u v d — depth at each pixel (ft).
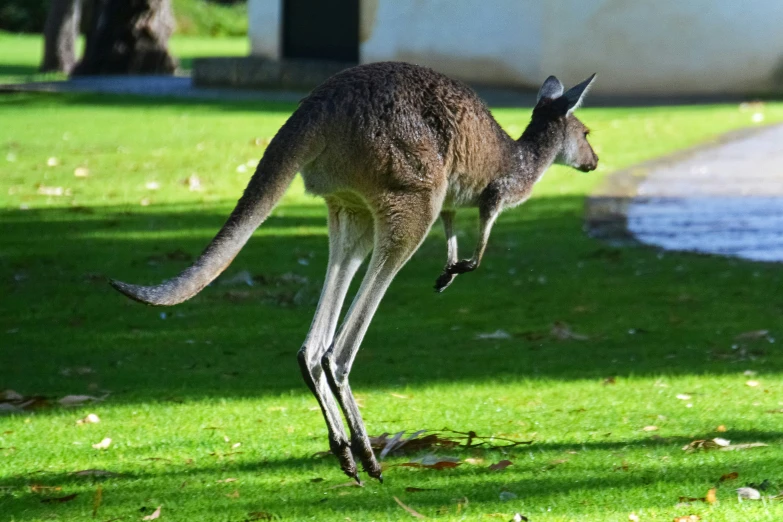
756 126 136.77
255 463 40.65
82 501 36.52
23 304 65.46
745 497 35.78
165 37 211.41
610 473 38.50
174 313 64.64
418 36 176.76
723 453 40.50
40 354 56.29
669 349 57.00
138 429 44.83
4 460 40.91
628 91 171.01
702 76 171.01
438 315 64.49
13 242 79.97
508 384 51.26
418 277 73.15
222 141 125.08
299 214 92.32
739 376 51.80
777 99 164.14
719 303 65.72
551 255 78.74
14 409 47.55
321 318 38.73
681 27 168.86
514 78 169.89
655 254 78.18
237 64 185.06
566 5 165.68
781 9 168.66
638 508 34.99
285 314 64.80
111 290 68.74
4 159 113.50
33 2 347.36
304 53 186.09
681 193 99.71
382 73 38.06
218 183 103.35
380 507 35.60
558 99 44.52
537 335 59.67
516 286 70.74
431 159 37.93
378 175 37.40
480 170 40.34
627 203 96.07
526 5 166.91
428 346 58.34
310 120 36.50
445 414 46.60
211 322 63.00
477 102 40.11
